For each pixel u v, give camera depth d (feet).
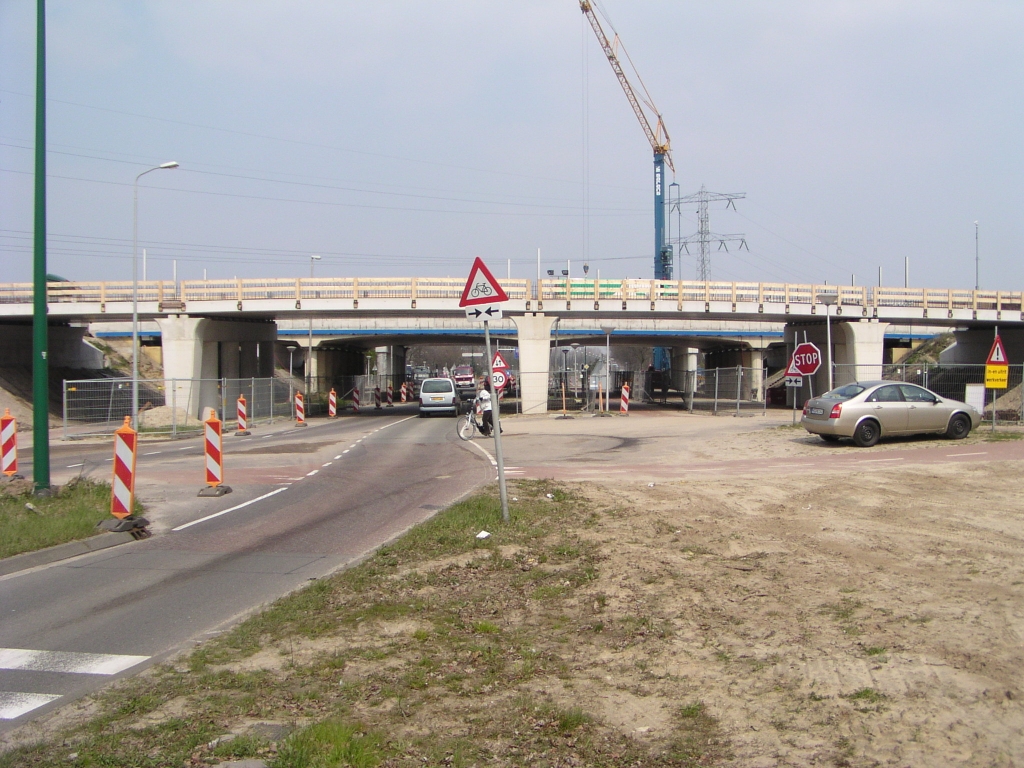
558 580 24.85
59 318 126.11
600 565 26.32
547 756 13.17
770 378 227.40
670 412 133.69
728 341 208.74
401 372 298.35
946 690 15.26
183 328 123.44
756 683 16.07
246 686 16.48
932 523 31.86
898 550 27.22
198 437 95.50
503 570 26.12
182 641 20.13
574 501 38.83
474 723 14.56
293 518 38.34
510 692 16.05
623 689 16.07
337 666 17.61
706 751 13.24
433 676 16.99
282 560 29.45
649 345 223.30
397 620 20.98
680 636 19.13
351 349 238.07
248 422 110.52
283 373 230.68
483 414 85.15
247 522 37.45
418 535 31.22
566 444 75.20
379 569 26.30
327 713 15.08
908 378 110.83
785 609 20.86
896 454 57.26
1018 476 44.14
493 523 33.04
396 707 15.34
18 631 21.12
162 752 13.46
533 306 130.41
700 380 159.63
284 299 122.31
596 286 130.52
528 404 131.95
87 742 13.87
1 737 14.32
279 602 22.76
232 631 20.24
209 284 122.31
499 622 20.81
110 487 42.32
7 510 35.63
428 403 128.98
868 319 132.57
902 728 13.76
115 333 205.16
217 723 14.65
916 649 17.47
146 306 121.49
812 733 13.75
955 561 25.45
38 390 40.06
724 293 130.82
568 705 15.29
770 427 85.97
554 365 287.89
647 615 20.89
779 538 29.71
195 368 123.75
